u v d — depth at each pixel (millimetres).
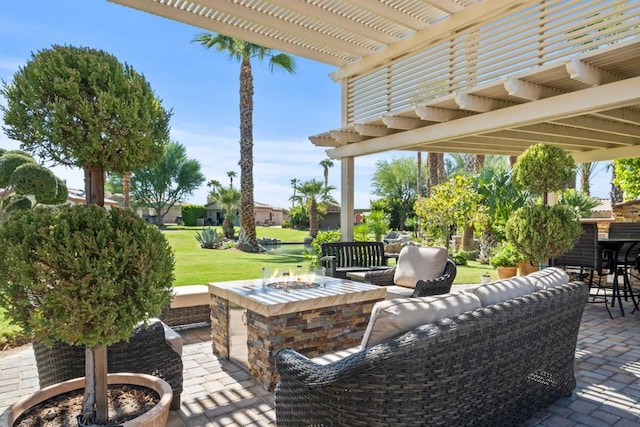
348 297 3500
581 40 3779
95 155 1887
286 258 13648
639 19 3436
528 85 4004
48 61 1847
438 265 4684
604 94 3697
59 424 1906
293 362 2121
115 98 1885
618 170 10227
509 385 2283
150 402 2123
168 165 31875
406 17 4977
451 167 27406
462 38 4844
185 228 31219
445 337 1804
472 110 4652
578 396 2969
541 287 2576
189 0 4473
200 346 4215
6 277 1773
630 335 4434
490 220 10602
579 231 5000
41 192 4492
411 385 1811
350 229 6668
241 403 2963
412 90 5453
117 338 1840
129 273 1850
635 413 2725
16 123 1851
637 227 6602
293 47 5875
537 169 5316
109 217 1894
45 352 2521
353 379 1832
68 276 1737
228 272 9242
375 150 6023
